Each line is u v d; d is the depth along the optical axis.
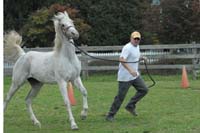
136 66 10.63
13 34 11.08
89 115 11.68
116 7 33.53
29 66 10.67
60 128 10.09
